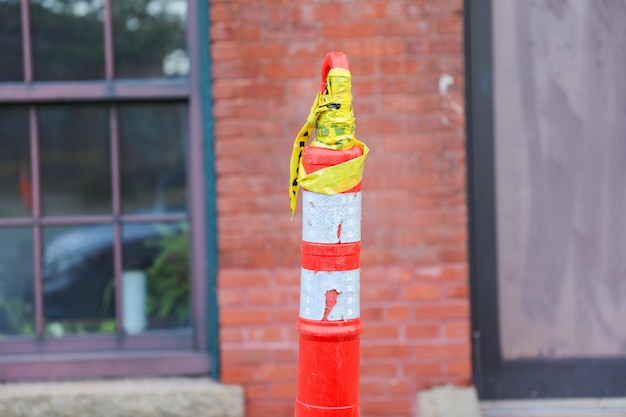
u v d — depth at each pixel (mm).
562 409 5305
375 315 5098
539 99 5270
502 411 5293
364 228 5078
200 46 5148
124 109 5258
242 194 5078
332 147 2996
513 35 5238
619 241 5324
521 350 5363
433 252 5078
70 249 5285
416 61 5023
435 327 5094
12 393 5059
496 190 5297
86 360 5219
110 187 5273
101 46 5215
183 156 5270
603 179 5293
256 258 5098
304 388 3021
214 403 5070
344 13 5023
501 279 5340
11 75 5215
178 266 5316
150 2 5211
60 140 5250
